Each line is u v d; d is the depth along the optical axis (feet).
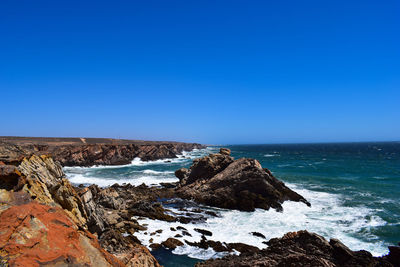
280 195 98.94
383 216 81.97
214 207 99.71
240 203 96.73
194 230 73.26
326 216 84.53
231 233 71.46
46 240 17.44
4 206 19.10
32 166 29.71
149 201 105.29
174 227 75.41
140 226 73.31
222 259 50.60
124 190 119.75
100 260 19.49
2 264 14.07
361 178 151.94
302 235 48.26
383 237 66.69
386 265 40.78
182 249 61.11
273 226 76.84
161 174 184.34
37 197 24.48
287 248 46.24
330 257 41.81
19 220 17.83
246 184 102.22
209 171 120.06
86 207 49.06
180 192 115.24
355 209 90.38
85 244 20.25
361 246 61.98
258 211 92.53
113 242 45.60
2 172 21.33
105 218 58.39
